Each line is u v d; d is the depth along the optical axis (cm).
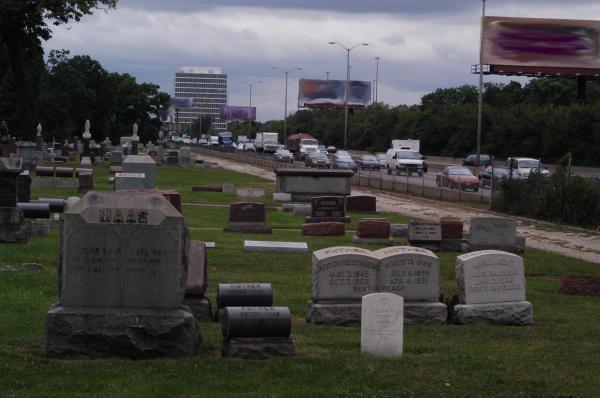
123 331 1296
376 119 15288
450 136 12875
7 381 1173
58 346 1295
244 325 1344
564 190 4575
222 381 1208
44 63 13088
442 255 3025
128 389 1152
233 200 5028
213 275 2352
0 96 10875
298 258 2728
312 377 1247
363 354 1402
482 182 5906
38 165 7600
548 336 1662
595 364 1416
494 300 1767
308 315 1711
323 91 15550
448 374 1298
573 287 2322
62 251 1303
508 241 3125
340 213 3866
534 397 1204
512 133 10469
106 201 1319
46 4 7069
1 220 2628
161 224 1308
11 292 1905
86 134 8506
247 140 19375
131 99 17462
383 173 8781
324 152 11025
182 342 1318
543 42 9644
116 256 1307
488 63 9656
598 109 9300
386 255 1725
